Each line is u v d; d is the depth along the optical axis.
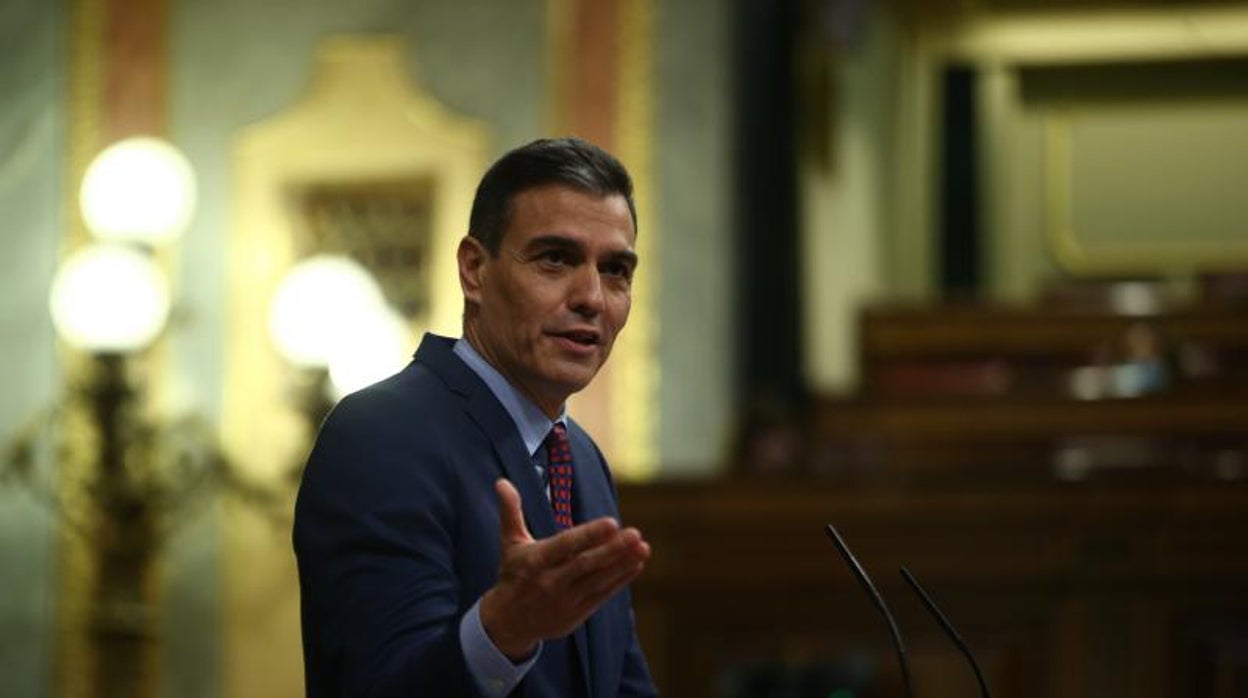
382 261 21.58
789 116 25.11
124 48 22.11
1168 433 21.55
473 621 4.96
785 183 24.91
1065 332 26.58
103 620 21.33
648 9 21.45
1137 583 15.18
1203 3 38.78
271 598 21.30
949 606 15.41
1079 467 17.17
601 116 21.41
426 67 21.75
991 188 40.62
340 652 5.34
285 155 21.83
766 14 25.06
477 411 5.87
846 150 30.66
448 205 21.50
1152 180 42.06
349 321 20.08
